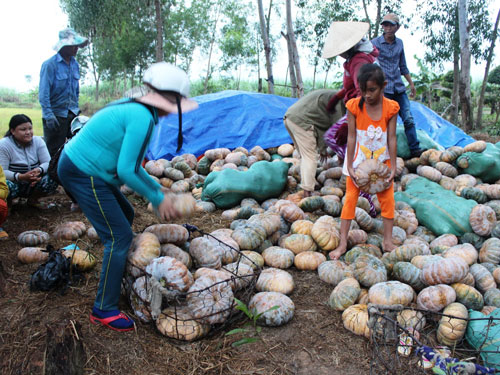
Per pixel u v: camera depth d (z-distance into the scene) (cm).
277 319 356
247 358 323
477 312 355
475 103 2777
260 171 661
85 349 311
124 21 2325
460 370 294
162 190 313
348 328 357
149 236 380
